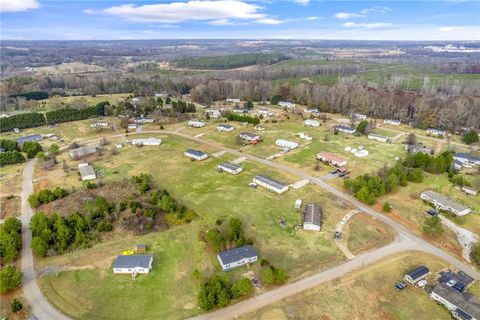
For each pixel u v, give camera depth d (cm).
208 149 12862
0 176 10519
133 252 6788
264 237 7350
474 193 9294
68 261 6600
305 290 5831
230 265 6325
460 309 5325
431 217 7531
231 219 7369
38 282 6056
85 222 7469
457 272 6331
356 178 9994
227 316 5309
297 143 13250
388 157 11938
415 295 5784
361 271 6297
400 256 6738
